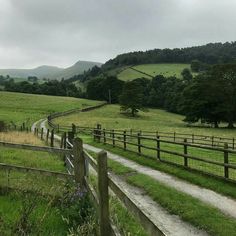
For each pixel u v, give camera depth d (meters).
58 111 99.06
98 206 5.71
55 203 7.50
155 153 22.50
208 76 86.06
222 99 82.94
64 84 185.62
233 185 12.37
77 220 6.54
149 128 67.75
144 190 12.41
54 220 6.52
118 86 149.25
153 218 3.22
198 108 83.94
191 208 9.73
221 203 10.47
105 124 72.44
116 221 6.06
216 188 12.21
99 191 5.27
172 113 128.00
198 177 13.88
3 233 5.52
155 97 139.88
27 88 172.38
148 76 195.88
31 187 8.11
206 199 10.91
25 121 63.94
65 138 17.61
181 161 19.20
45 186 8.10
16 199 7.65
